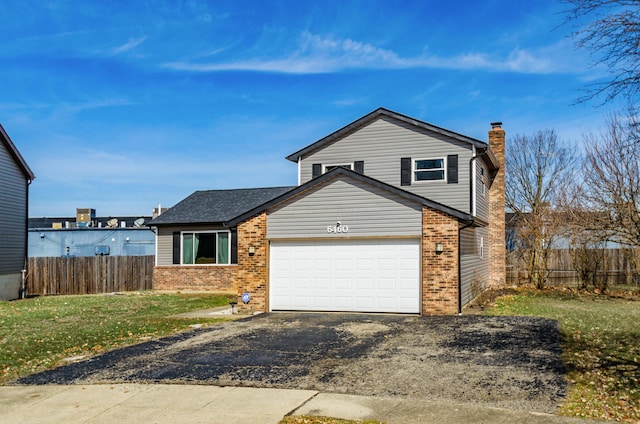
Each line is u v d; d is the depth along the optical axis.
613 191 22.20
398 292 16.61
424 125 21.47
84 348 11.92
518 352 10.57
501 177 26.72
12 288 25.09
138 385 8.88
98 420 7.25
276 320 15.55
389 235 16.73
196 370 9.77
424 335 12.55
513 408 7.32
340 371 9.48
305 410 7.45
